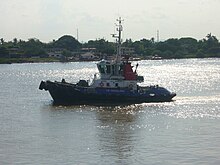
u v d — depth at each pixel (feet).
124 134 282.97
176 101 443.73
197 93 531.50
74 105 415.44
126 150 243.81
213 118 338.13
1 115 362.12
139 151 241.55
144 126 308.81
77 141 264.72
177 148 246.68
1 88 631.15
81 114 362.94
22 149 246.27
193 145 252.42
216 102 434.30
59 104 424.87
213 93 528.22
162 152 238.89
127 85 433.89
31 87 640.17
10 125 315.78
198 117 344.08
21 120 336.90
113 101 425.28
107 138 271.69
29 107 407.85
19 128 304.50
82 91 422.00
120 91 425.69
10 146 252.62
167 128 300.81
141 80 442.50
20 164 219.20
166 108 395.55
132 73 436.76
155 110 383.86
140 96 428.97
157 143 257.96
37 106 414.00
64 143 259.39
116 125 313.32
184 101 444.14
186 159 225.97
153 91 437.58
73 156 232.32
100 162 221.66
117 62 434.71
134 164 218.38
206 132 285.43
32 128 304.50
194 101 444.14
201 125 309.63
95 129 299.58
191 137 271.90
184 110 382.42
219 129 294.25
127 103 426.10
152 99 433.07
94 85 434.30
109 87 429.38
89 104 421.18
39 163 220.43
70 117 349.00
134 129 298.56
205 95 503.61
